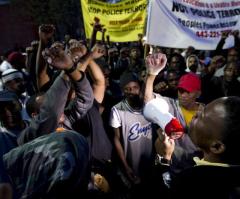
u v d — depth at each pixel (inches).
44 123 89.6
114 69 292.5
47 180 57.8
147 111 75.7
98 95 128.4
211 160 59.3
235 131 56.9
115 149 139.6
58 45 89.9
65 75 91.9
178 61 236.2
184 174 58.2
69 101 108.1
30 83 238.8
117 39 282.4
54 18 827.4
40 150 59.8
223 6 245.0
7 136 108.0
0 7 949.2
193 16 240.2
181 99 135.6
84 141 61.5
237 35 249.6
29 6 842.2
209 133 58.1
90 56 109.0
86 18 284.7
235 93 218.7
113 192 117.3
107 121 148.5
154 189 73.6
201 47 246.5
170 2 233.1
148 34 232.1
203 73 263.9
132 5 275.6
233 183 55.6
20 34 957.2
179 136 72.6
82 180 59.4
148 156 139.0
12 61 275.3
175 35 236.7
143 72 211.6
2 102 108.8
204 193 55.8
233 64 218.2
